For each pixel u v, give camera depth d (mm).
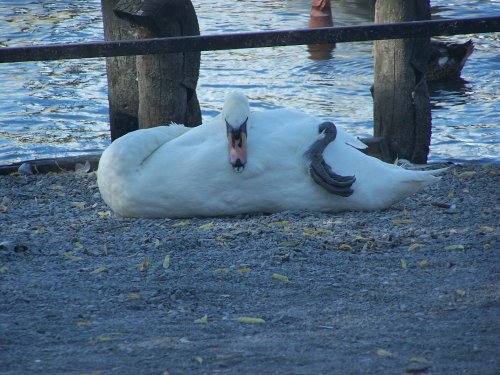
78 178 36562
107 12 38969
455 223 28891
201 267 24281
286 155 30031
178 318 20406
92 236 27891
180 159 29719
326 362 17469
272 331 19453
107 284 22828
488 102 58750
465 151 48312
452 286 22422
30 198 33562
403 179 30781
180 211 29906
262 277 23438
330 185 29578
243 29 80875
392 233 27734
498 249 25625
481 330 19234
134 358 17703
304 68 67500
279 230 27969
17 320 19984
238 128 29031
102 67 68688
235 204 29906
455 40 77688
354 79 64375
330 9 84500
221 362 17453
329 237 27312
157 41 28609
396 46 39750
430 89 62500
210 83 63156
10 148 48875
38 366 17234
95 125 53875
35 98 59531
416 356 17766
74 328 19578
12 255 25344
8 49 28203
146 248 26328
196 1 95500
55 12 88938
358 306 21203
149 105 38094
